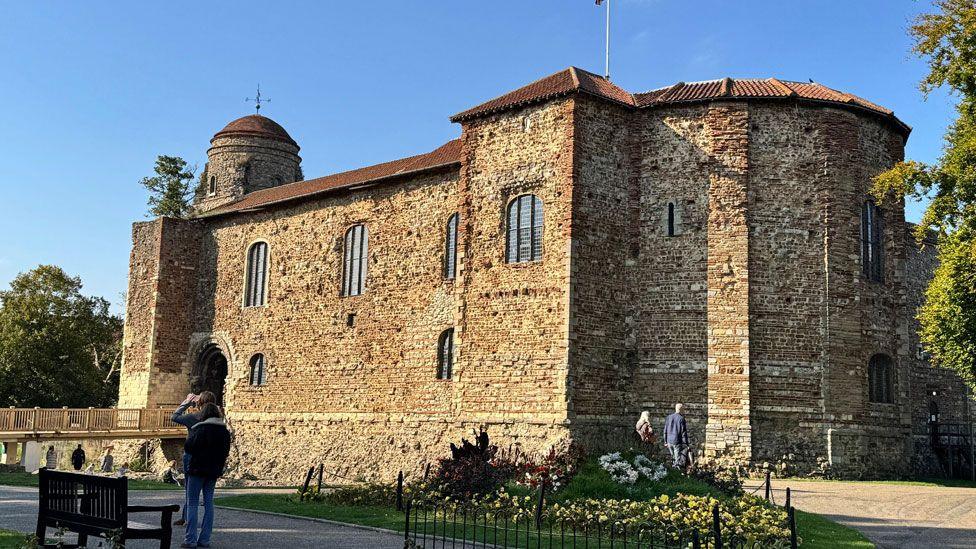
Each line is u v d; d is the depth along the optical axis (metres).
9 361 60.75
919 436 38.78
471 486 19.36
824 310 30.30
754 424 29.39
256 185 56.50
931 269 42.19
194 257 47.84
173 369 46.59
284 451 40.69
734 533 14.19
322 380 39.97
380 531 16.05
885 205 32.56
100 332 67.06
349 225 40.19
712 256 30.42
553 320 30.30
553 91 31.66
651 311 31.02
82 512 12.54
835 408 29.81
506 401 31.09
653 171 31.73
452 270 35.47
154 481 33.25
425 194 37.00
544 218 31.22
